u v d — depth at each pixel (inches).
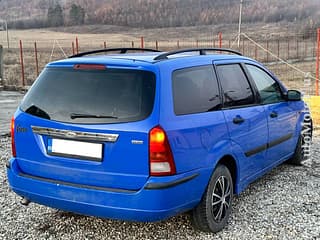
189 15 5285.4
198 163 144.9
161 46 2015.3
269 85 208.4
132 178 133.6
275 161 213.3
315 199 194.7
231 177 169.0
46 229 162.6
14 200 191.0
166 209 134.0
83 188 138.5
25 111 152.5
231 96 171.3
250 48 1796.3
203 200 152.1
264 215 176.2
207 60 166.2
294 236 156.7
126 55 162.9
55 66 153.2
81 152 139.3
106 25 5570.9
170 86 141.6
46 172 147.3
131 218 135.0
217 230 159.9
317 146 295.6
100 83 141.9
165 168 132.5
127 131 132.5
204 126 148.3
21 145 152.7
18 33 4330.7
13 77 786.8
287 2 4532.5
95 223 167.6
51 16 5610.2
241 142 171.3
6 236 156.4
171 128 135.3
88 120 137.8
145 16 5585.6
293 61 1338.6
